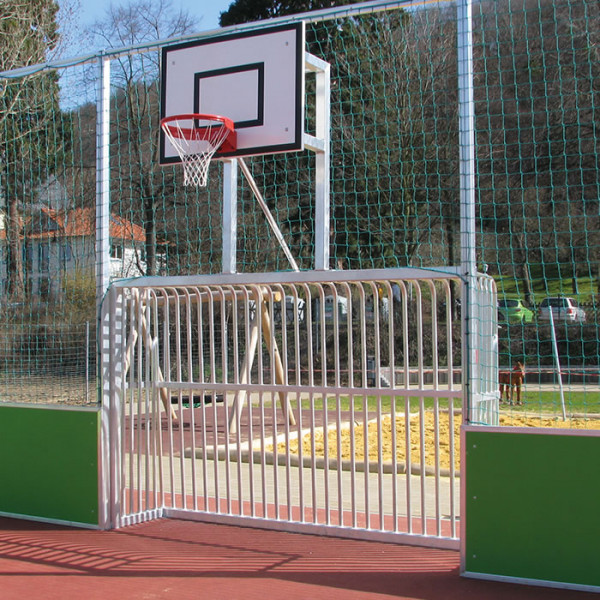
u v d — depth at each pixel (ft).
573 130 44.52
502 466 15.08
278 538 18.45
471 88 16.15
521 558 14.85
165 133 21.17
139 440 20.65
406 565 16.11
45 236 29.81
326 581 15.17
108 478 19.86
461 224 16.15
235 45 20.59
